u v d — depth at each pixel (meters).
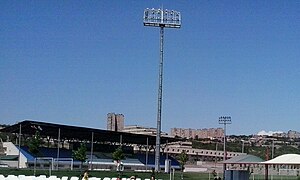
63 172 75.25
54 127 99.62
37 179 48.16
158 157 87.69
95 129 106.19
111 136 115.38
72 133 109.06
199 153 173.62
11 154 109.38
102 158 121.69
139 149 138.00
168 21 91.62
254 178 70.75
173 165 127.19
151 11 91.25
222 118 102.62
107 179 52.88
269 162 59.44
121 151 107.25
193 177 77.75
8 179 47.91
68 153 116.44
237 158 68.06
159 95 88.31
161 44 89.56
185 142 184.88
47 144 123.56
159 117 87.81
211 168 119.69
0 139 127.38
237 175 47.34
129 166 119.19
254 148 197.62
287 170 75.00
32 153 106.75
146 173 80.12
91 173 75.00
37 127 101.19
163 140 125.56
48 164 102.81
